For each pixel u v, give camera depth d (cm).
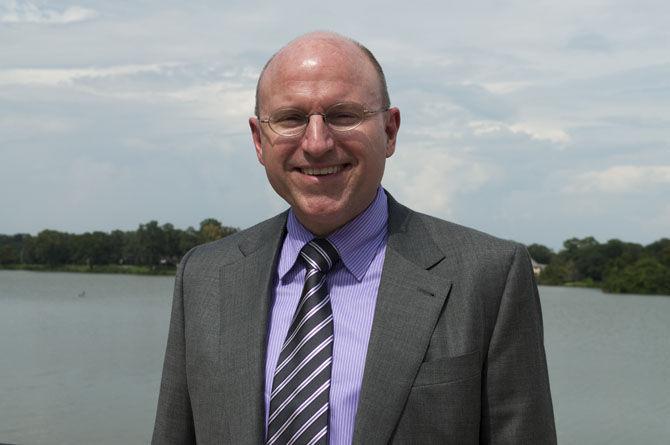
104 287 12331
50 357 4222
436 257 311
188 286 341
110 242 17500
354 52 302
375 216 316
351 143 295
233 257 340
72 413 2736
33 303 8819
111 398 3009
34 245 17588
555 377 4147
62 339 5178
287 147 299
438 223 328
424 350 291
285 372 295
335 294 308
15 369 3762
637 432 2716
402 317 297
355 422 283
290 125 300
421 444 284
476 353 294
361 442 280
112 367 3841
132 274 16825
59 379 3459
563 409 3175
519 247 315
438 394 286
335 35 305
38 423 2581
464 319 296
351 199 301
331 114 295
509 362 300
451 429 285
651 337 6788
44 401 2953
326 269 310
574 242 17425
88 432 2445
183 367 336
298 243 320
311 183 299
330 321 301
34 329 5894
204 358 318
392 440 283
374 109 301
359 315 302
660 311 10356
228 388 306
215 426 307
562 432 2752
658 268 14712
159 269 16875
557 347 5803
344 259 309
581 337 6662
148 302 9081
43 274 16325
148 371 3697
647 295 14525
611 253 17025
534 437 299
